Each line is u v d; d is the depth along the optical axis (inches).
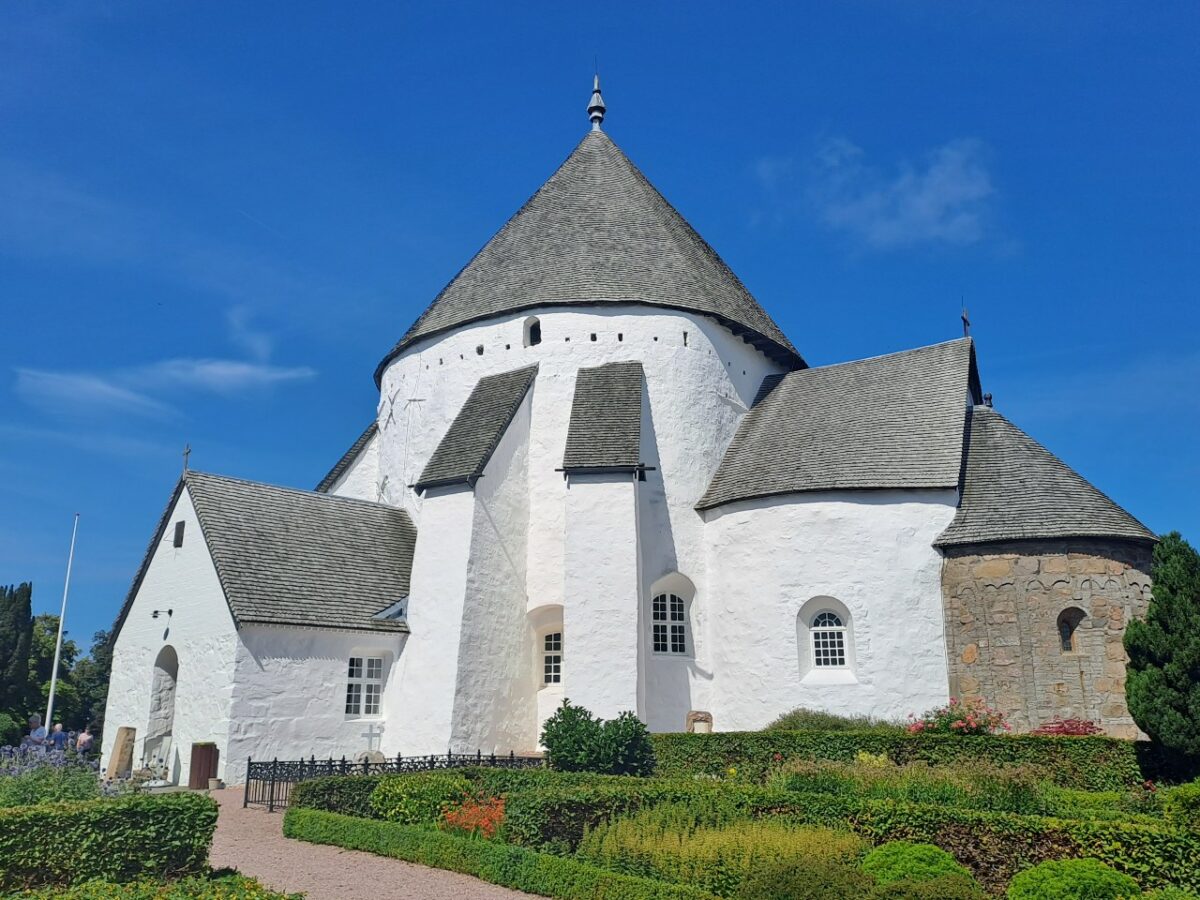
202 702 864.3
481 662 917.8
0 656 1626.5
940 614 874.1
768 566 961.5
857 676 892.6
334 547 1008.2
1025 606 831.1
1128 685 655.8
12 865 412.8
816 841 416.8
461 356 1136.8
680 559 1016.9
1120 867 386.3
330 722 896.9
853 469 956.0
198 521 930.7
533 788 573.3
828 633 932.0
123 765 927.0
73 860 429.1
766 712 929.5
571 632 883.4
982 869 412.5
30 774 521.7
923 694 860.0
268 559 931.3
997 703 824.3
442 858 498.3
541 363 1082.7
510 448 1016.2
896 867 372.5
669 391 1076.5
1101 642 800.9
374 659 960.9
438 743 876.6
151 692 947.3
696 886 400.8
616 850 444.8
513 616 969.5
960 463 921.5
